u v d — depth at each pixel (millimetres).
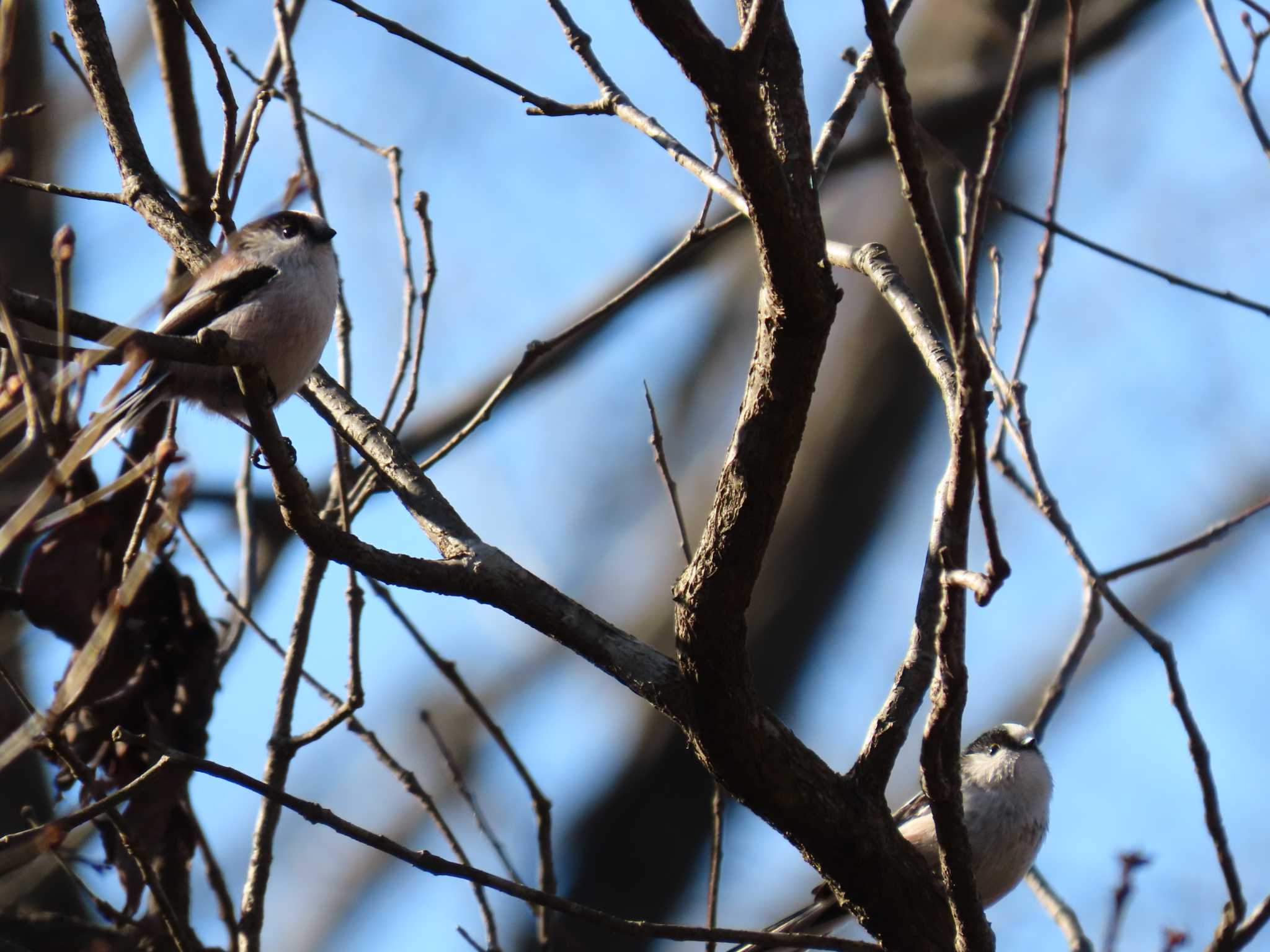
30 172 14945
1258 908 7488
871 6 5238
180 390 9430
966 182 9375
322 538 6918
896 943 7230
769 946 7000
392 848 6703
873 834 7121
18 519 5492
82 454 5695
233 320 9188
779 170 5938
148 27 17859
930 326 7695
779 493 6469
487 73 7898
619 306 9422
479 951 8648
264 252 9539
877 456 17781
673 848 16344
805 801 7035
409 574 7145
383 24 7641
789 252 6031
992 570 5535
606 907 15945
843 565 17469
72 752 7168
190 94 11141
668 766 16781
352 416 8586
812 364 6277
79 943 10047
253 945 8781
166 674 9914
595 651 7207
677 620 6836
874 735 7246
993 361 9500
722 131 5852
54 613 9812
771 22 5672
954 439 7039
